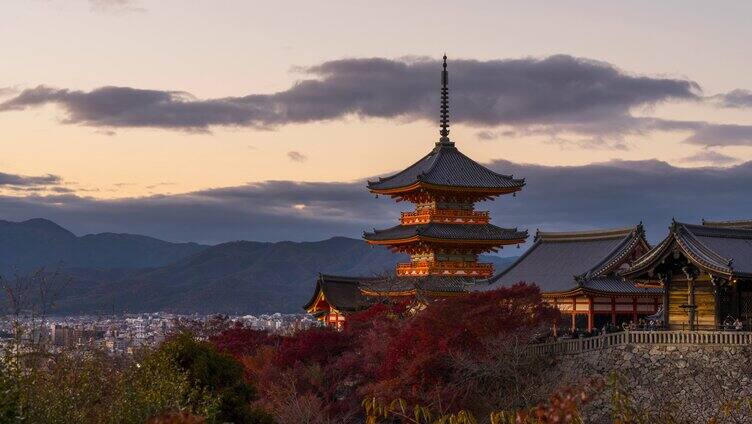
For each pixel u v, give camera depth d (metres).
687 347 67.56
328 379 84.12
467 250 120.38
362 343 89.62
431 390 72.69
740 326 68.12
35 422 41.03
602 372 70.38
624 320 96.50
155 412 44.97
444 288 112.62
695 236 75.06
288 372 83.94
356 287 136.00
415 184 117.81
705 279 74.12
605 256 98.50
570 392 27.44
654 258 74.69
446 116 128.12
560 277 100.06
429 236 115.38
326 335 89.31
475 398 73.00
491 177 121.88
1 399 37.38
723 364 65.69
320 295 135.00
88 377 46.41
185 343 63.88
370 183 124.81
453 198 121.50
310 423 75.88
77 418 43.47
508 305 80.06
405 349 78.00
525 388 72.62
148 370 51.62
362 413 78.44
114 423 44.28
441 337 76.31
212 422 50.06
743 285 74.06
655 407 65.94
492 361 74.25
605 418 67.81
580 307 96.44
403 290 116.06
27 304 44.62
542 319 79.62
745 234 78.25
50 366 46.59
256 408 65.94
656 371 68.00
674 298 76.12
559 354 73.94
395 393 71.50
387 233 124.06
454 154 126.75
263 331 109.88
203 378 62.53
